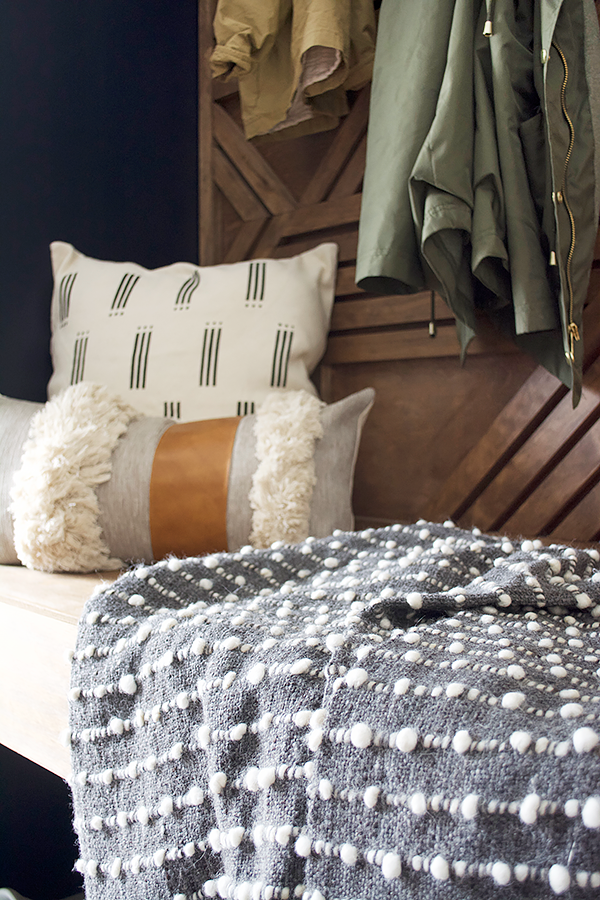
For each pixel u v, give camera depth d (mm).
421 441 1496
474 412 1417
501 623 562
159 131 1814
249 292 1377
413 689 415
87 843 556
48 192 1570
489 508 1361
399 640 496
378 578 690
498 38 1084
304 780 419
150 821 511
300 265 1461
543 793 332
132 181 1750
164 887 490
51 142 1570
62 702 686
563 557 681
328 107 1495
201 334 1350
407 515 1518
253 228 1756
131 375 1355
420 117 1125
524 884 324
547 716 384
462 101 1075
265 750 446
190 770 496
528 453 1306
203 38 1869
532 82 1117
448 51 1109
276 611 632
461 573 695
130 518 965
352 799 395
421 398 1495
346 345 1580
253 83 1503
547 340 1163
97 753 562
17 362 1521
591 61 1028
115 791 547
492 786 348
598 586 621
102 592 667
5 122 1482
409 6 1171
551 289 1113
